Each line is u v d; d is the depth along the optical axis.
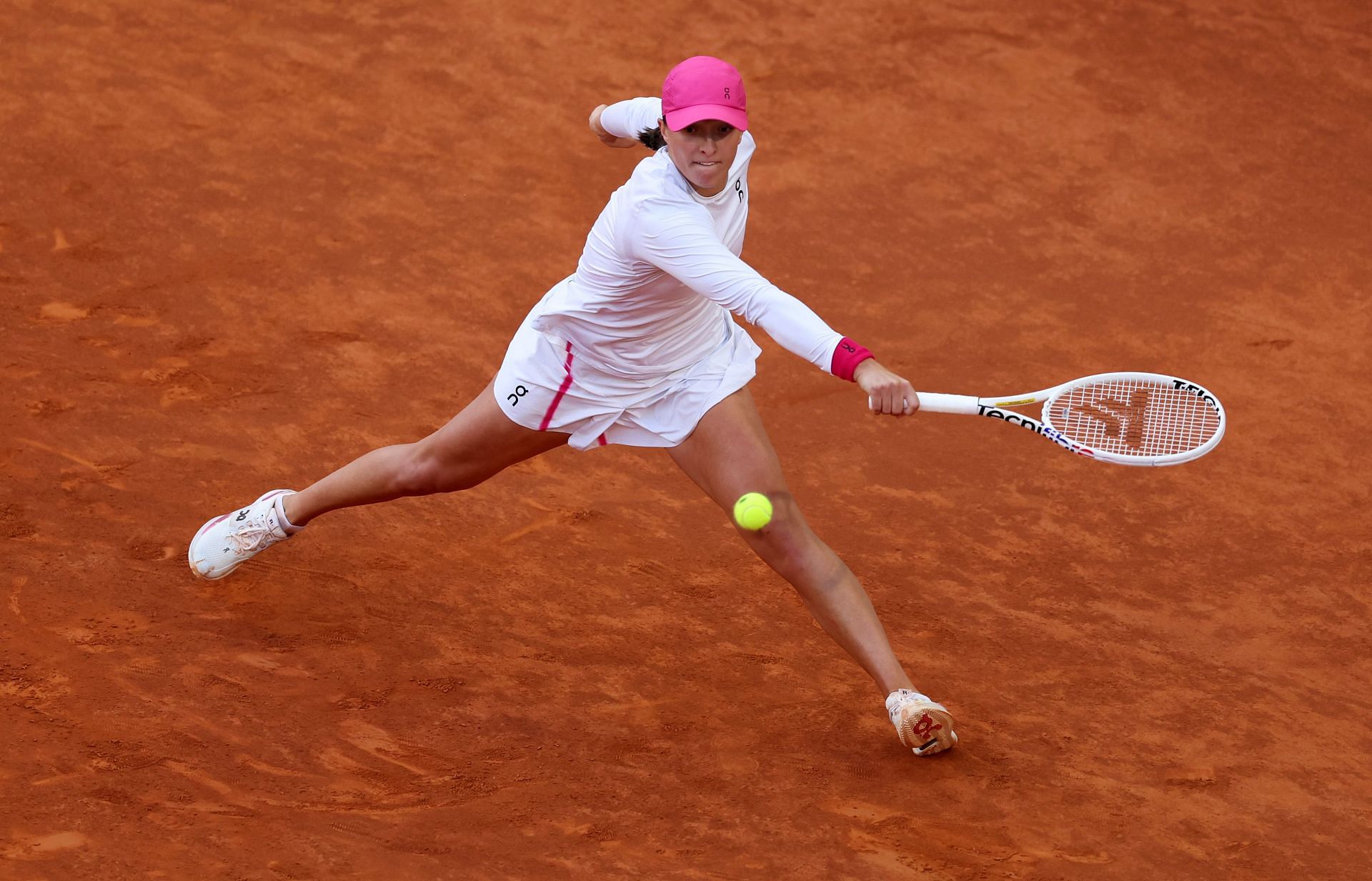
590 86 37.56
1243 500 23.45
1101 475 24.03
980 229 32.56
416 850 15.07
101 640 18.33
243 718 17.19
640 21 40.78
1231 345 28.38
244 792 15.87
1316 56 40.44
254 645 18.66
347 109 35.53
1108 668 19.31
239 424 23.83
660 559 21.38
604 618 19.94
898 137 36.22
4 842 14.59
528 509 22.36
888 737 17.73
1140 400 25.84
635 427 16.98
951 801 16.48
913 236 32.19
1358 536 22.59
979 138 36.31
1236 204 33.94
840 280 30.34
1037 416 25.50
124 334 26.20
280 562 20.55
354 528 21.55
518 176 33.44
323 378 25.52
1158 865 15.56
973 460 24.38
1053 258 31.53
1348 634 20.23
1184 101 38.28
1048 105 37.84
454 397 25.38
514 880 14.70
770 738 17.58
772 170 34.53
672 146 14.99
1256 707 18.58
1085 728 18.03
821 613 16.86
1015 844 15.79
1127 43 40.78
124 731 16.69
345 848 15.00
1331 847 16.03
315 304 27.94
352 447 23.55
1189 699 18.70
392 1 40.53
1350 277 31.11
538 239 31.05
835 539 22.19
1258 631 20.27
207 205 31.09
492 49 38.72
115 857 14.53
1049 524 22.73
